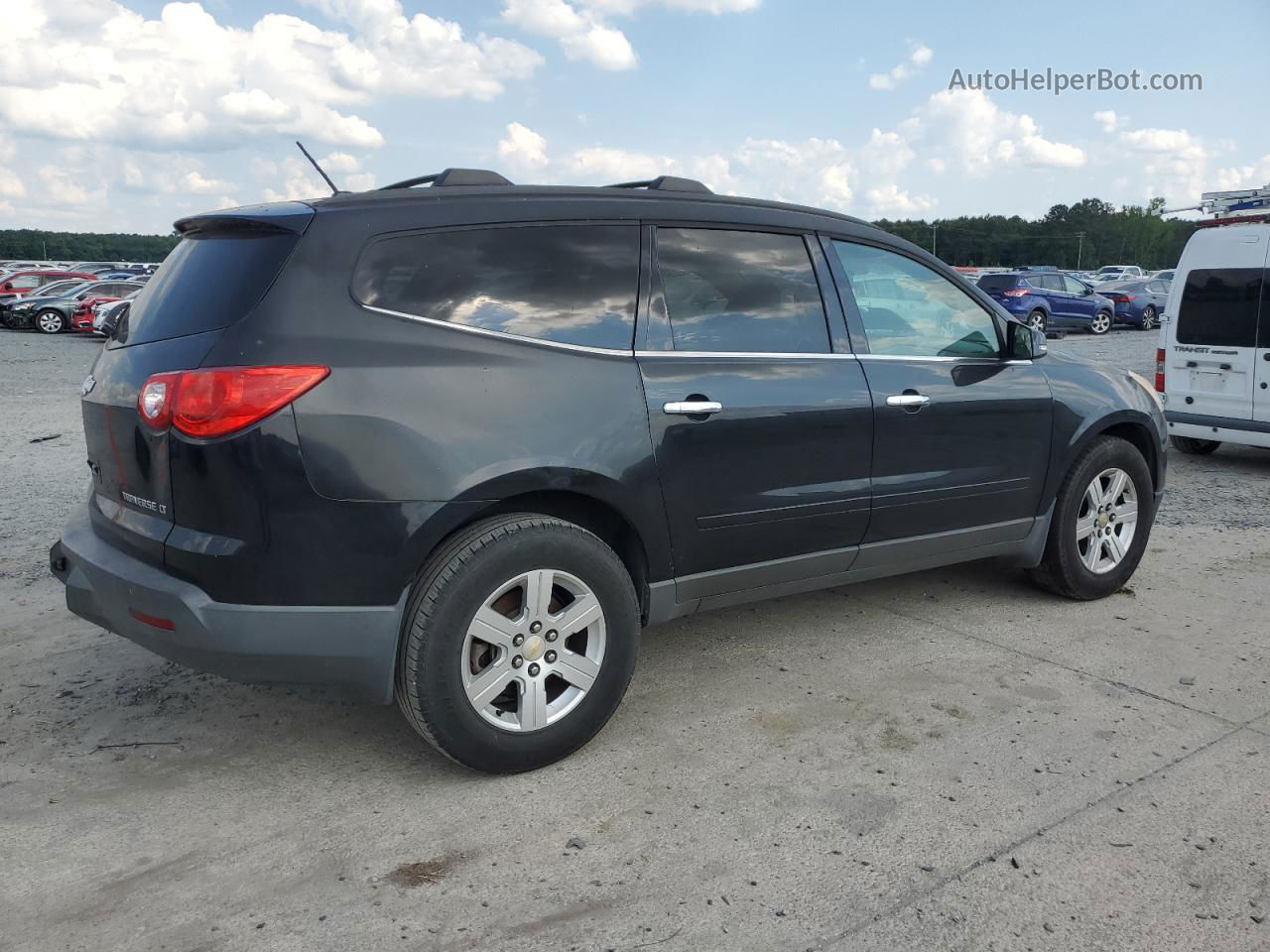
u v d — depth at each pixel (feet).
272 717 11.70
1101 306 85.20
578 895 8.17
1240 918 7.85
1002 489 14.21
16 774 10.25
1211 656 13.48
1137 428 16.22
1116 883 8.30
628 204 11.21
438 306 9.76
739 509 11.51
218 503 8.89
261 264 9.30
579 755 10.68
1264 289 26.91
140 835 9.11
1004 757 10.55
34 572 17.51
